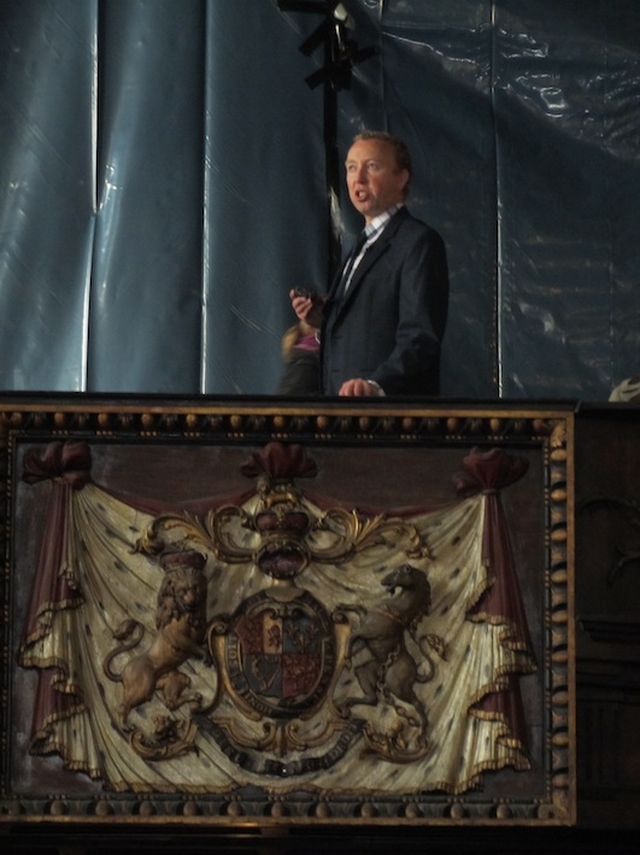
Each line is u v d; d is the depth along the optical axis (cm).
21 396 1362
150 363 1827
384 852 1391
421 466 1366
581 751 1344
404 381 1505
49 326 1836
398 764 1330
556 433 1366
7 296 1838
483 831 1372
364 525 1355
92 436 1365
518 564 1355
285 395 1366
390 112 1861
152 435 1366
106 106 1866
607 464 1373
